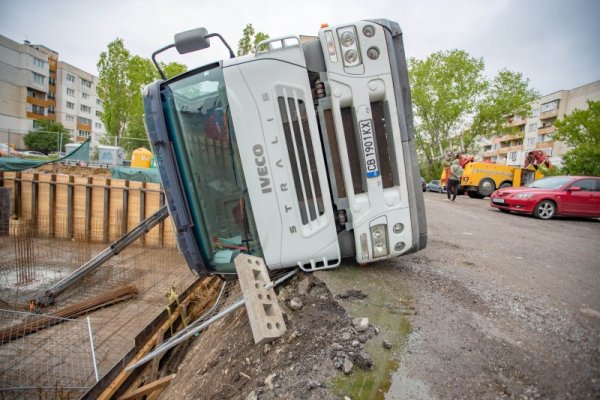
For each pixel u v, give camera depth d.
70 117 57.84
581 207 9.49
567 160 22.12
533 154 19.20
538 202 9.55
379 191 3.27
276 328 2.58
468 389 1.97
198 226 3.57
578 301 3.17
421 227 3.46
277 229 3.39
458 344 2.39
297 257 3.43
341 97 3.18
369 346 2.38
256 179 3.33
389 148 3.27
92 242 9.73
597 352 2.28
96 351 4.19
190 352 3.86
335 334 2.53
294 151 3.29
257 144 3.28
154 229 9.33
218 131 3.35
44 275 6.67
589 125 23.27
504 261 4.54
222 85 3.29
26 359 3.99
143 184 9.63
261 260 3.09
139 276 6.79
